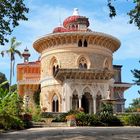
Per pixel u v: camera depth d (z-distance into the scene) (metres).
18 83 64.69
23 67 68.12
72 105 52.94
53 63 58.59
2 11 23.62
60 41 57.62
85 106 54.53
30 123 35.69
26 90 65.00
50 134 21.48
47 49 59.75
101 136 19.31
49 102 56.97
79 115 37.88
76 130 25.66
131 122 38.97
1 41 24.28
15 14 24.05
